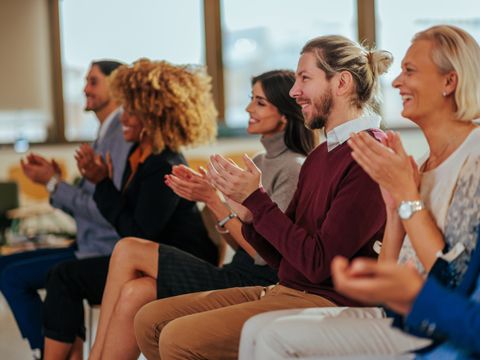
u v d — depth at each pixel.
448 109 2.11
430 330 1.84
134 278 3.05
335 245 2.38
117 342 2.97
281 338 2.06
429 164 2.19
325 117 2.61
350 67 2.57
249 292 2.85
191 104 3.63
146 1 9.11
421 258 2.01
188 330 2.50
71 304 3.42
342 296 2.48
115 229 3.64
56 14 9.02
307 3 9.41
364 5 9.41
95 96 4.33
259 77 3.21
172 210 3.50
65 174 8.95
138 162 3.66
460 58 2.06
